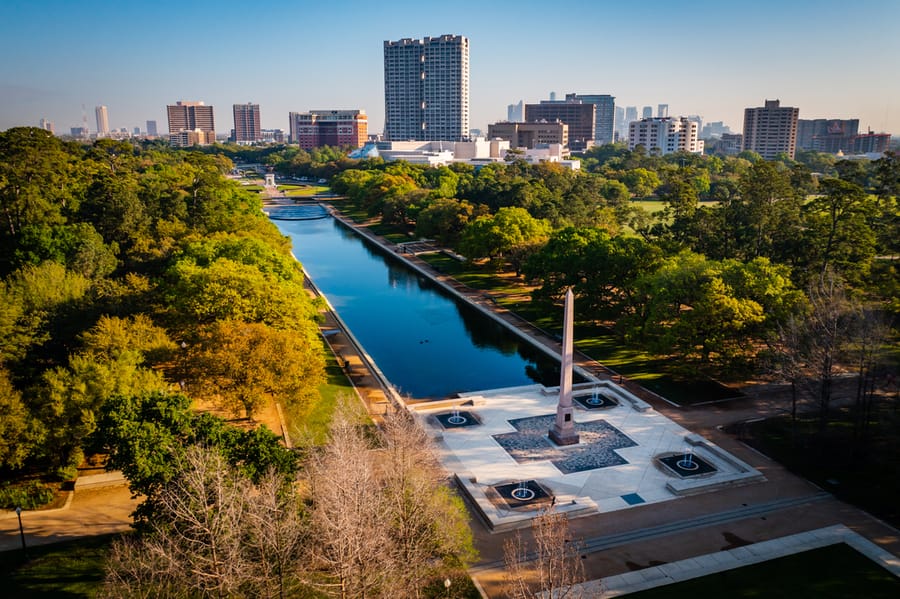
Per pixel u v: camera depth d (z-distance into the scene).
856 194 86.81
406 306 112.38
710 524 46.16
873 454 54.25
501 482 52.44
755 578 39.84
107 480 51.06
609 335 91.19
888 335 60.00
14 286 71.69
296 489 42.78
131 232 107.69
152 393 45.75
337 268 145.38
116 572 34.81
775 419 62.91
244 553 34.03
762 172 103.44
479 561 42.00
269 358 57.75
